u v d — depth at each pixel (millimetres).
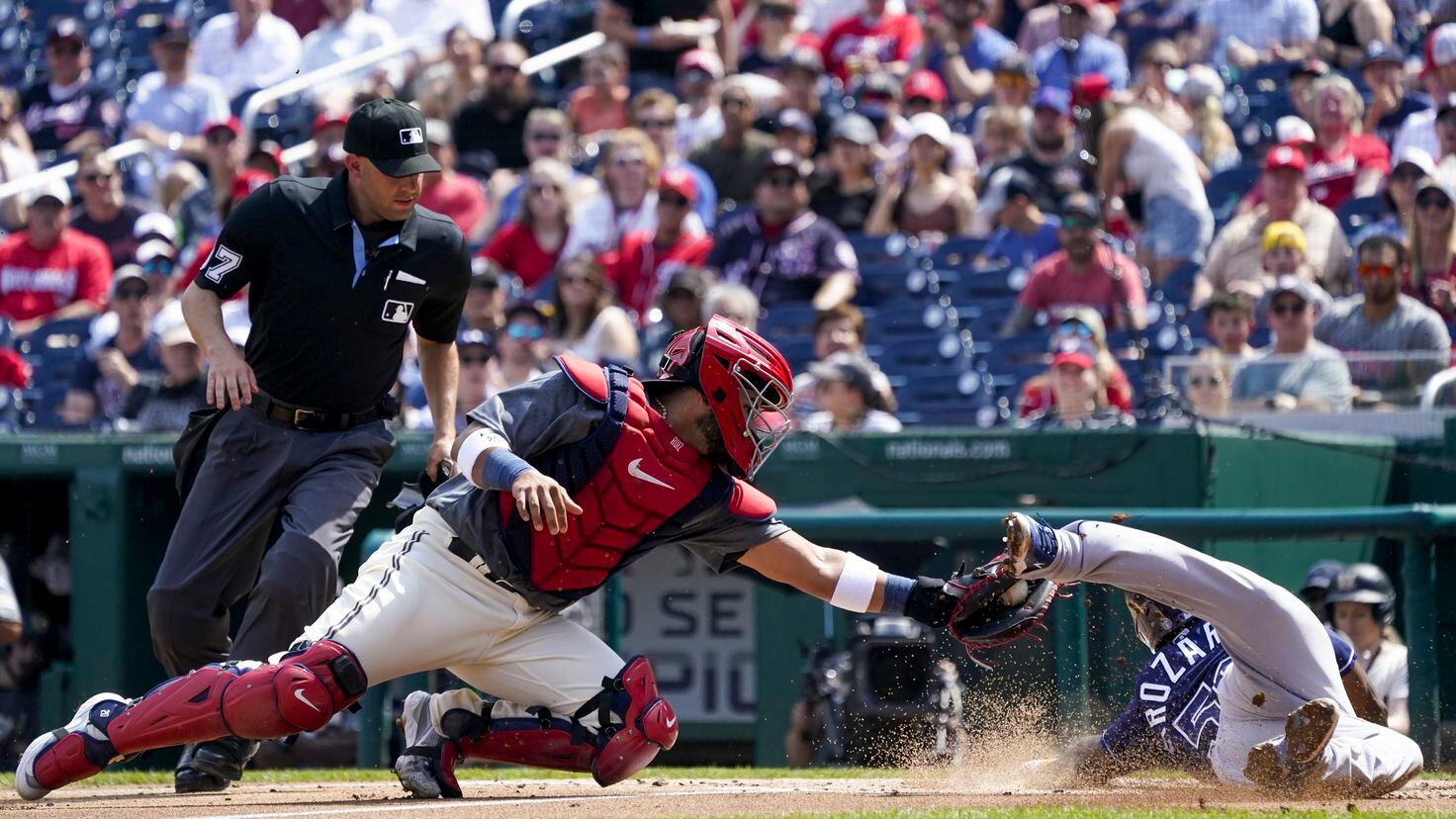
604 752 16266
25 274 44250
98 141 53938
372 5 55500
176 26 57969
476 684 16688
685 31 51375
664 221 41531
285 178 18719
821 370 34938
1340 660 17422
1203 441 31281
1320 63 45438
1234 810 15219
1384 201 40500
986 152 44438
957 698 27594
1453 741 26578
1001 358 38344
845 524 28500
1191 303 39656
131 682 34625
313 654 15648
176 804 16828
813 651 30312
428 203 45250
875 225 42906
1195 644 17453
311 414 18859
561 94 52156
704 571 32875
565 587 15789
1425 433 33312
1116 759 18156
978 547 30656
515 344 37250
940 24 49375
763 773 22125
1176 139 41781
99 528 34531
